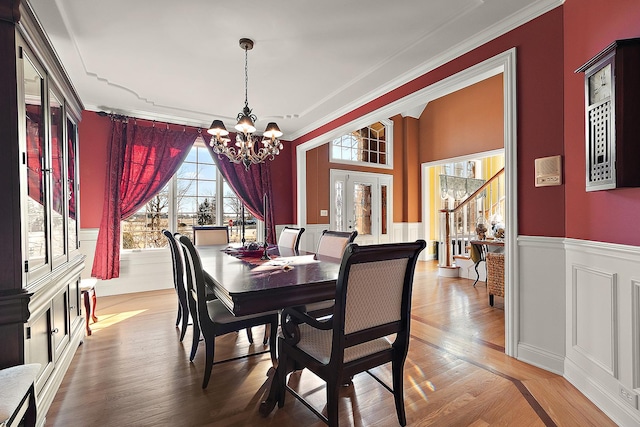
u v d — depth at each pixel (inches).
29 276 60.4
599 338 70.9
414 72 123.3
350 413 68.0
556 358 83.9
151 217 179.6
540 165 86.5
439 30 97.9
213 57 113.7
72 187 100.3
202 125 189.8
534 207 88.6
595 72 67.4
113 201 161.0
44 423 64.0
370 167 262.4
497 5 86.9
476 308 140.8
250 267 86.9
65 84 87.0
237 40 103.1
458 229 242.1
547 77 85.4
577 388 76.4
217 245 154.1
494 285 142.2
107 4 84.4
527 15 88.7
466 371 85.4
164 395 74.8
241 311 60.5
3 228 55.8
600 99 66.1
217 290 74.6
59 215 83.7
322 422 65.1
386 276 58.1
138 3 84.1
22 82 58.8
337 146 248.1
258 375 84.5
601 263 70.5
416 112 278.1
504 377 82.3
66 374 84.2
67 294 86.2
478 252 178.7
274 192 218.2
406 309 62.3
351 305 54.6
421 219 279.9
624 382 64.2
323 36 101.0
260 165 208.7
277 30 97.4
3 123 55.8
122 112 168.2
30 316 57.7
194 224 191.9
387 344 63.6
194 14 89.3
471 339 106.9
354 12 89.3
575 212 78.7
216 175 199.5
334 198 241.4
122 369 87.1
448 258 210.1
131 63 117.5
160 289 177.9
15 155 56.7
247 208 205.2
